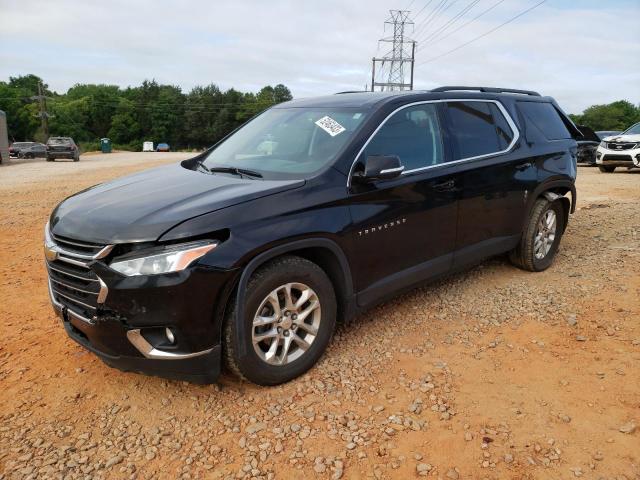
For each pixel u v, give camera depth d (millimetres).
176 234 2779
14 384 3312
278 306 3170
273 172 3611
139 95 115250
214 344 2934
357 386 3266
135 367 2939
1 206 10273
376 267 3688
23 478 2506
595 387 3209
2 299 4746
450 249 4266
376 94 4289
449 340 3863
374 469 2561
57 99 123188
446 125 4305
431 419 2934
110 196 3406
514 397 3131
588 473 2512
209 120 117000
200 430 2867
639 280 4848
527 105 5289
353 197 3475
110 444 2760
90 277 2879
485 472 2529
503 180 4633
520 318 4207
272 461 2621
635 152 15094
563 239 6547
